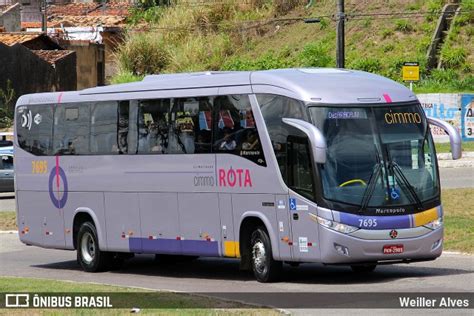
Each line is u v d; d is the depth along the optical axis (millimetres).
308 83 24797
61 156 32219
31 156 33469
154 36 100750
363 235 23703
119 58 97812
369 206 23828
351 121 24297
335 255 23625
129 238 29688
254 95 25672
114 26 107812
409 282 24438
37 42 99688
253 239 25828
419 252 24297
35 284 25391
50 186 32688
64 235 32281
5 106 91000
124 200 29828
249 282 25969
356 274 26875
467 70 81938
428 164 24781
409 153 24594
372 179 24000
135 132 29438
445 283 24078
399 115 24766
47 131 32875
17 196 34188
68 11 128500
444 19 87625
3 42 94750
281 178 24703
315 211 23812
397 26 88562
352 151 24062
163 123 28469
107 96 30547
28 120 33688
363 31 90188
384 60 84000
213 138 26750
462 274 25922
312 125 23828
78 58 102688
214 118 26797
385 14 90875
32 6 126875
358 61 84000
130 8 116500
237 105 26141
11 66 91562
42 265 33469
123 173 29812
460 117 72312
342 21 57875
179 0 107125
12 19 120250
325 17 95250
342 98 24453
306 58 87375
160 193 28516
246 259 26047
